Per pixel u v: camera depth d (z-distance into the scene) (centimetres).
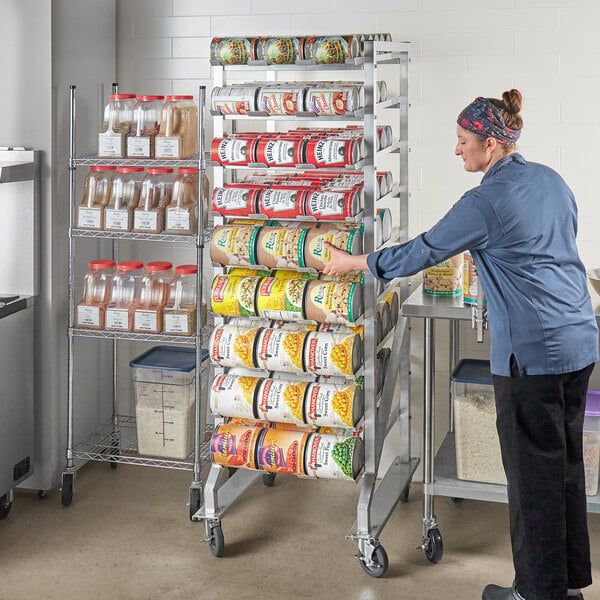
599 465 343
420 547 347
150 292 380
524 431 292
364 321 334
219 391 345
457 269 347
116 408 435
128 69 424
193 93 420
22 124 380
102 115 414
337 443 335
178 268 374
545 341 286
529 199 285
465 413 345
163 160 366
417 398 415
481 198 285
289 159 335
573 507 302
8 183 379
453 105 392
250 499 400
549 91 383
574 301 290
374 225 329
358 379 342
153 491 406
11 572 335
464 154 306
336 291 328
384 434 355
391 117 398
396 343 372
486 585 329
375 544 332
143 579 331
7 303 368
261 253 336
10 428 374
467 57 388
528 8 380
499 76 387
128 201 378
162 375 389
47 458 396
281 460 340
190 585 327
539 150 388
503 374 292
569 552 303
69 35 386
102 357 431
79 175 399
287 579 332
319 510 389
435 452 416
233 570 338
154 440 395
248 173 412
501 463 345
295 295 333
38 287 388
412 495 405
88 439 420
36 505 391
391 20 393
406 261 297
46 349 391
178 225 371
